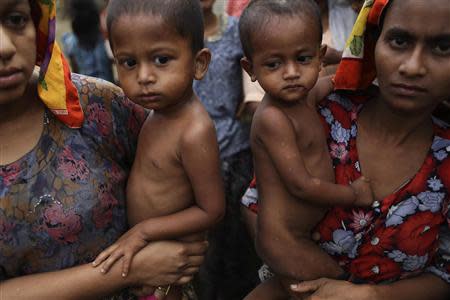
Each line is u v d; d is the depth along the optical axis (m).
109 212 1.70
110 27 1.59
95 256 1.70
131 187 1.76
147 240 1.69
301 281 1.71
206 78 3.19
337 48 2.80
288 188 1.66
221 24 3.20
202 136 1.64
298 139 1.66
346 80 1.68
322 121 1.74
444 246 1.69
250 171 3.24
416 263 1.68
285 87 1.61
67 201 1.59
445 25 1.38
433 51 1.42
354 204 1.64
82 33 4.46
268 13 1.61
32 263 1.63
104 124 1.73
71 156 1.62
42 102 1.60
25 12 1.39
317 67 1.65
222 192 1.72
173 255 1.70
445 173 1.61
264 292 1.92
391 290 1.67
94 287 1.63
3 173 1.53
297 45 1.59
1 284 1.62
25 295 1.60
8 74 1.36
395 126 1.63
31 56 1.42
